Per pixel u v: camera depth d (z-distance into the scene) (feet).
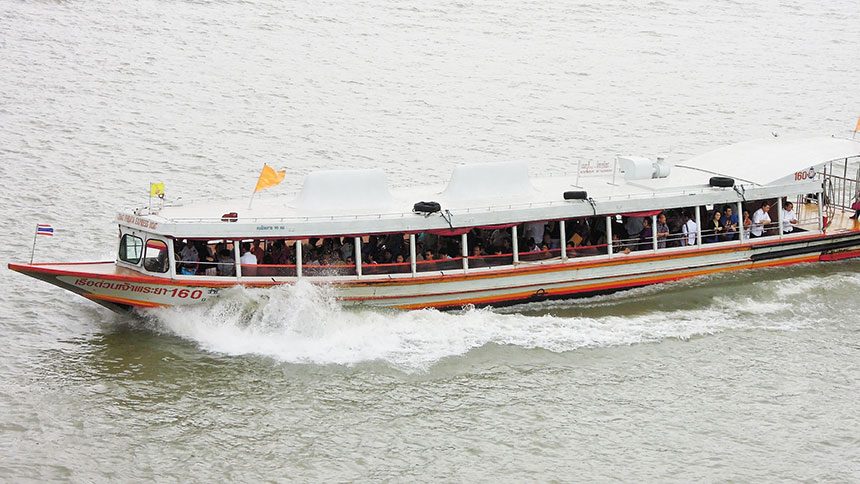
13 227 198.80
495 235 170.81
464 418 137.18
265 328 155.94
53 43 328.70
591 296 174.91
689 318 167.84
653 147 268.82
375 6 410.52
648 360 153.48
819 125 289.33
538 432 134.62
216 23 368.68
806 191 187.62
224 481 122.72
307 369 147.74
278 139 263.70
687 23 415.64
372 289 160.56
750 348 157.89
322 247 163.02
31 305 166.61
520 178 174.70
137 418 134.82
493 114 293.23
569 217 170.19
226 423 134.21
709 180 183.52
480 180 172.04
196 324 156.56
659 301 174.09
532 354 154.10
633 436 134.31
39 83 290.97
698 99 313.94
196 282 154.92
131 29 352.28
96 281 154.61
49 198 214.90
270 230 156.66
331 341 154.81
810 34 402.52
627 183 183.21
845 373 150.71
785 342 160.15
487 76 331.16
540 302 172.04
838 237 189.47
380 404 139.64
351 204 165.07
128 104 281.13
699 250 178.91
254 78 312.71
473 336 158.61
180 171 237.45
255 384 143.64
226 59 329.31
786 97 317.22
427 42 367.66
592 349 156.35
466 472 126.00
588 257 172.55
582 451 130.82
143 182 228.84
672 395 144.15
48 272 153.28
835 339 161.38
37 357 149.59
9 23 345.10
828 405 142.10
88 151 244.83
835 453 131.44
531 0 437.99
